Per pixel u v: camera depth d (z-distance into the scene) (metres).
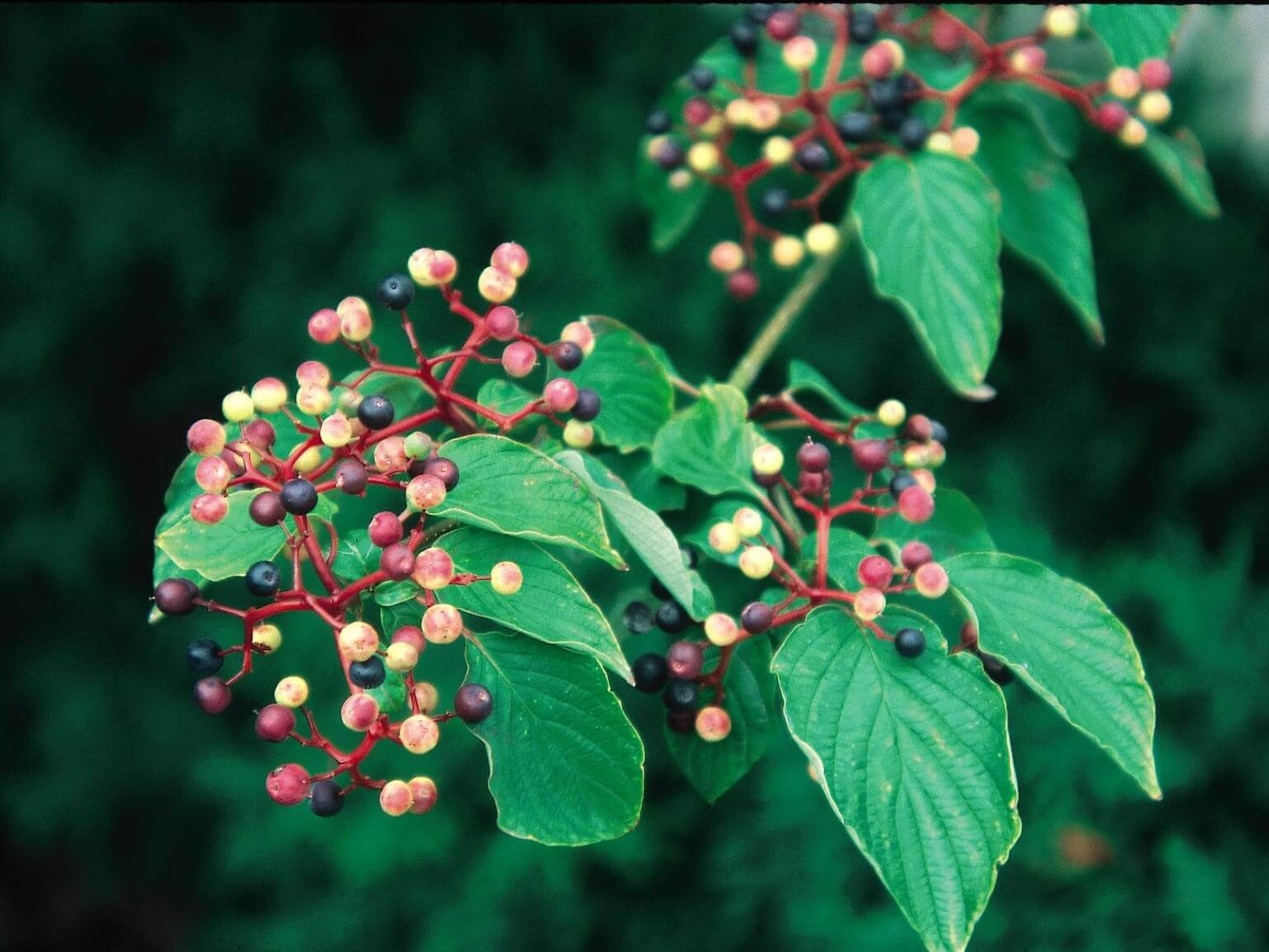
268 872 1.24
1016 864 0.93
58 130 1.42
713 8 1.45
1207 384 1.32
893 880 0.43
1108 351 1.38
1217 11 1.34
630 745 0.44
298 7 1.43
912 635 0.44
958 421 1.38
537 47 1.43
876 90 0.56
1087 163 1.39
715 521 0.49
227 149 1.43
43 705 1.45
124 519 1.51
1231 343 1.35
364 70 1.46
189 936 1.46
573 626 0.43
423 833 1.13
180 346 1.50
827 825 1.02
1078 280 0.58
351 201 1.39
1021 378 1.39
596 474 0.46
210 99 1.42
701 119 0.59
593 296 1.32
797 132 0.63
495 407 0.48
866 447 0.48
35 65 1.42
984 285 0.54
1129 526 1.36
